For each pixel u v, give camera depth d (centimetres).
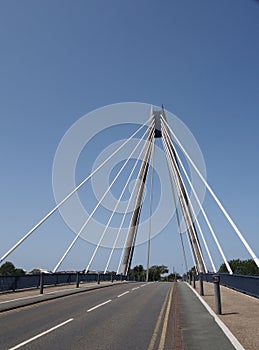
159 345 945
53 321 1309
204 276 4481
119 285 3875
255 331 1097
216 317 1387
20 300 1919
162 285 3888
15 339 995
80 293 2567
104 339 1012
